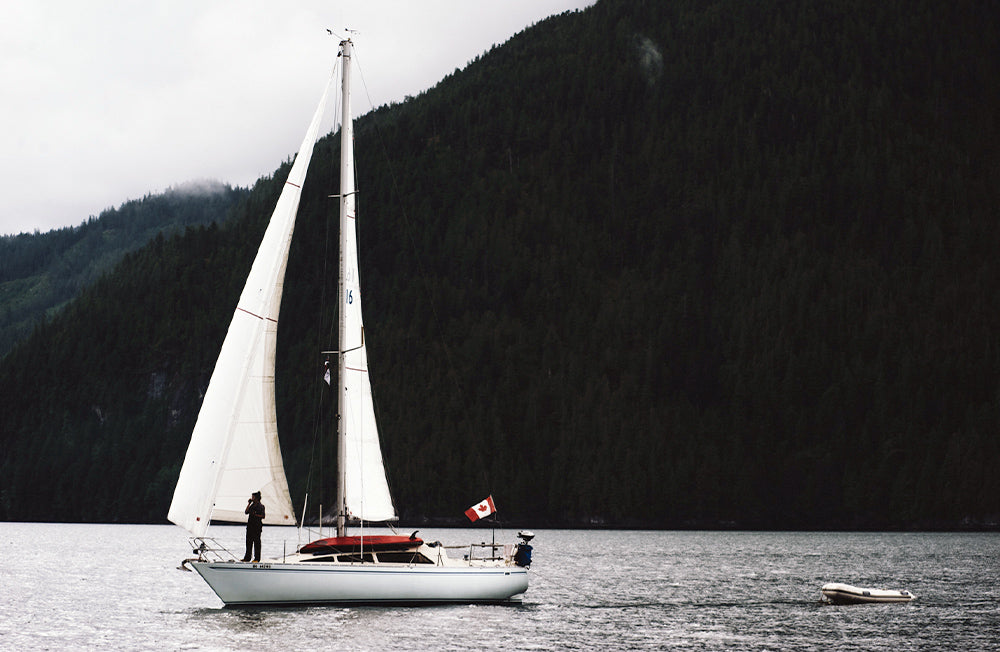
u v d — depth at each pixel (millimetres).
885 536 189875
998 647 47188
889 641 48625
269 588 47406
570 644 46000
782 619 55812
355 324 51094
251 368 47438
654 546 143500
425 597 50344
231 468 46969
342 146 51500
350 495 50219
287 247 48906
